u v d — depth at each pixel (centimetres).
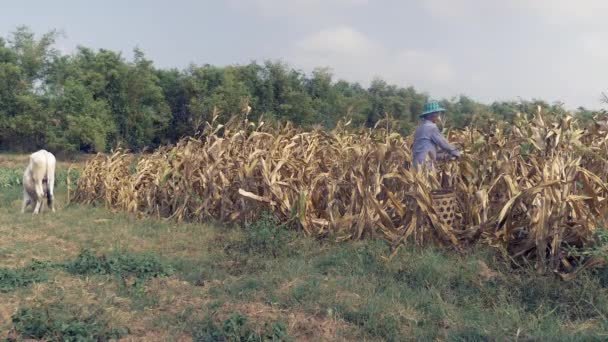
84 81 4222
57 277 634
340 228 823
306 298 552
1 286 588
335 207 858
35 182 1171
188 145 1147
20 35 4325
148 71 4459
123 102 4344
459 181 830
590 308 508
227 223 980
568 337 445
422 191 720
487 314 504
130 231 934
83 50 4647
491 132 875
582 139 832
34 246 829
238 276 652
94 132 3950
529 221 675
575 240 644
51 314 496
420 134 817
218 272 661
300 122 4012
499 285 566
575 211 651
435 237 738
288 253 744
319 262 697
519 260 669
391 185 854
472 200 746
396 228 793
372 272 641
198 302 559
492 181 773
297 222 870
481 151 823
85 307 527
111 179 1260
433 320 500
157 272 659
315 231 851
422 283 589
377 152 848
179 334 476
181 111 4616
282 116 4056
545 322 480
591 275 574
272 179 923
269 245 759
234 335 451
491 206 754
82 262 667
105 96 4341
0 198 1491
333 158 981
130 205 1170
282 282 611
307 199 864
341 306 527
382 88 3753
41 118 4069
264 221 859
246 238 798
